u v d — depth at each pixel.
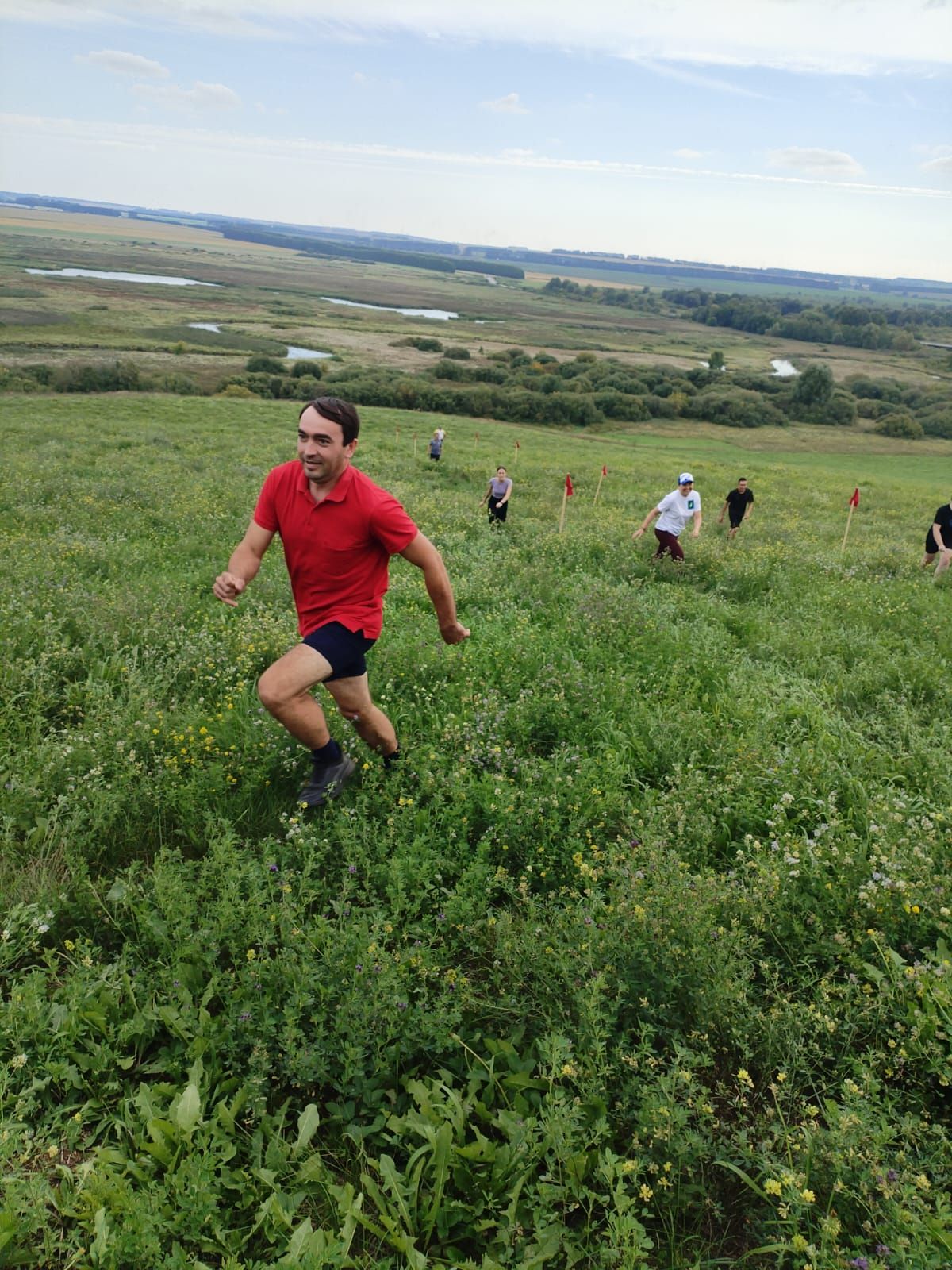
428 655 6.56
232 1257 2.35
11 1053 2.97
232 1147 2.68
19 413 44.25
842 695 7.13
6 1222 2.35
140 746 5.00
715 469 44.28
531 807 4.50
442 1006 3.20
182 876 3.84
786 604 10.41
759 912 3.75
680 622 8.80
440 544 12.52
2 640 6.27
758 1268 2.58
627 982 3.31
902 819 4.60
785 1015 3.22
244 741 4.90
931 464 74.06
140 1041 3.08
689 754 5.52
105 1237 2.37
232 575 4.37
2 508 13.30
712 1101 3.11
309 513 4.15
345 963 3.30
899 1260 2.39
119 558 9.76
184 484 17.84
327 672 4.24
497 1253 2.52
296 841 4.16
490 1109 2.98
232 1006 3.14
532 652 7.07
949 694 7.02
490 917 3.69
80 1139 2.81
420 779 4.75
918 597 11.35
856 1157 2.66
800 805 4.93
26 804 4.25
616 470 36.25
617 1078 3.07
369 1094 2.98
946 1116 3.03
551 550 12.22
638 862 4.00
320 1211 2.66
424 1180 2.74
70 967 3.43
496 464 32.50
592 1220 2.68
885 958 3.54
